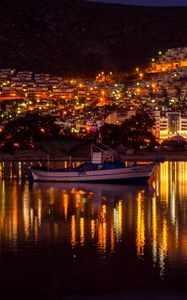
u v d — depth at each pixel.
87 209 78.31
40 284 41.84
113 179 121.06
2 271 44.91
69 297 39.31
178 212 75.25
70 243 54.31
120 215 72.19
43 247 52.66
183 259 48.22
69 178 124.69
